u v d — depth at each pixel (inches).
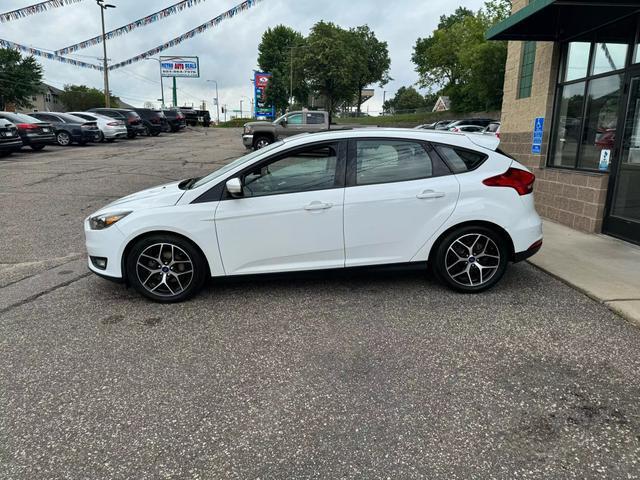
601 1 221.9
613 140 261.9
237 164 176.7
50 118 849.5
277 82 2797.7
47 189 412.8
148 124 1159.0
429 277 195.6
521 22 274.4
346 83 2399.1
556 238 258.4
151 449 97.9
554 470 91.0
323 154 170.1
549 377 122.4
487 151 175.2
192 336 146.7
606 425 103.8
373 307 166.6
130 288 187.5
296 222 167.0
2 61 2363.4
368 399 114.0
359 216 167.9
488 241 174.7
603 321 154.3
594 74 277.3
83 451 97.3
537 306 166.6
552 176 308.0
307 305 169.0
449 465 92.7
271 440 100.3
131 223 165.0
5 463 93.9
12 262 224.2
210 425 105.2
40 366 129.8
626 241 249.6
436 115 2037.4
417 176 171.3
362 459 94.5
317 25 2372.0
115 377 124.3
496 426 103.8
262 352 136.6
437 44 2178.9
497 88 1568.7
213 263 169.3
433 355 133.9
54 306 170.6
